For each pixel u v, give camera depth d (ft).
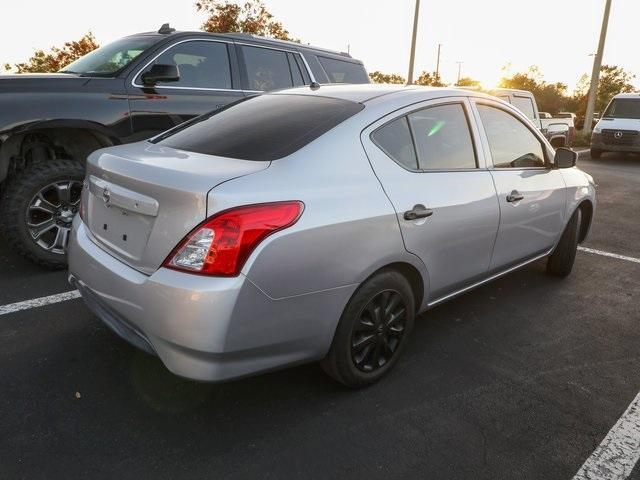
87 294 8.79
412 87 10.73
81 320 11.17
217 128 9.61
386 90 10.26
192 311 6.81
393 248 8.66
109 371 9.40
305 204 7.52
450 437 8.13
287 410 8.59
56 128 14.02
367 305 8.64
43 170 13.23
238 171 7.51
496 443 8.05
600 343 11.55
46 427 7.88
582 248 18.90
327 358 8.62
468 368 10.20
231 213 6.91
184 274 6.96
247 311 7.04
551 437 8.26
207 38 17.48
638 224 23.17
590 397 9.43
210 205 6.89
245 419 8.32
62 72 16.43
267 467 7.32
